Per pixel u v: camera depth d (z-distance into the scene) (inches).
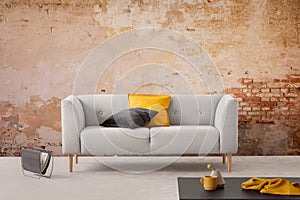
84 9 259.3
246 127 260.5
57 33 259.8
